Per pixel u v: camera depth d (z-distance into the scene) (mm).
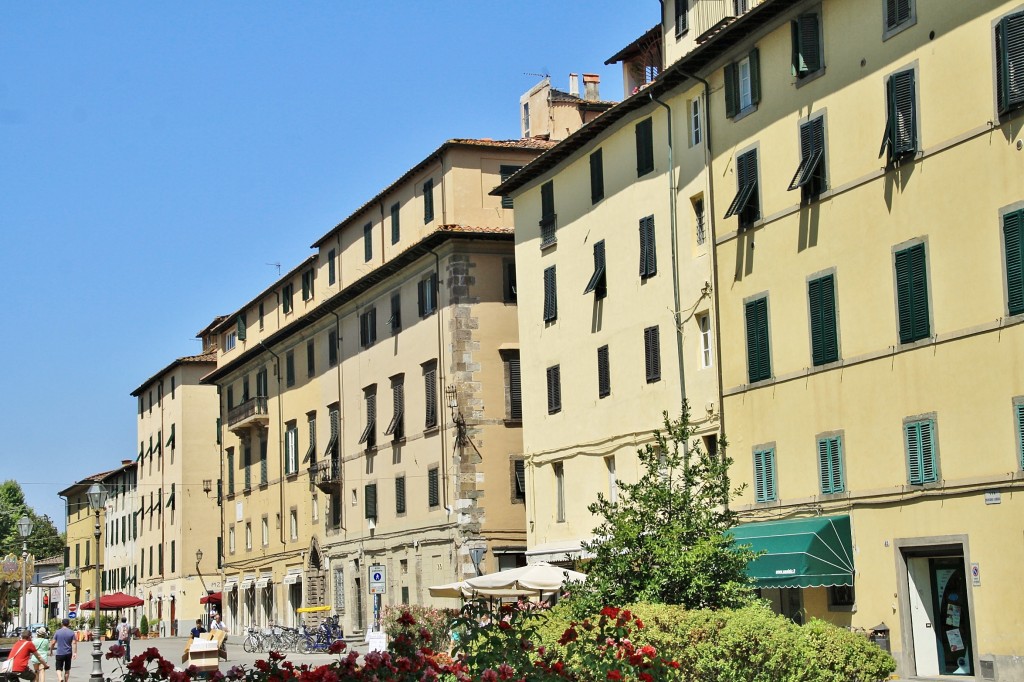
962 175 31859
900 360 33688
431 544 59062
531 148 59625
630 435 45188
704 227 41688
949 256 32219
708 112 41469
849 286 35406
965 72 31797
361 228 68000
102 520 126500
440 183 59219
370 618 65938
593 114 63125
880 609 34250
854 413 35219
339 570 70250
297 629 69438
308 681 15992
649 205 44594
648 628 22797
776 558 35875
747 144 39562
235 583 88375
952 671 32875
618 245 46344
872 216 34656
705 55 40844
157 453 106812
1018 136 30312
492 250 58281
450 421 57469
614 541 29562
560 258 50375
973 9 31594
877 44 34625
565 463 49438
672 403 42969
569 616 27781
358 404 68000
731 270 40125
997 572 30797
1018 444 30328
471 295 57688
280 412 80062
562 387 49875
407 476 61906
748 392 39250
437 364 58844
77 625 108125
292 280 78375
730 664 22078
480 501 56500
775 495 38000
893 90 33688
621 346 45969
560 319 50219
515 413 57656
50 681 49594
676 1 44844
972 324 31562
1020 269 30266
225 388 91812
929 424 32750
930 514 32719
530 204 52781
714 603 28656
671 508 30406
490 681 15500
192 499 99500
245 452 86875
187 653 48719
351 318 69062
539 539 51094
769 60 38719
